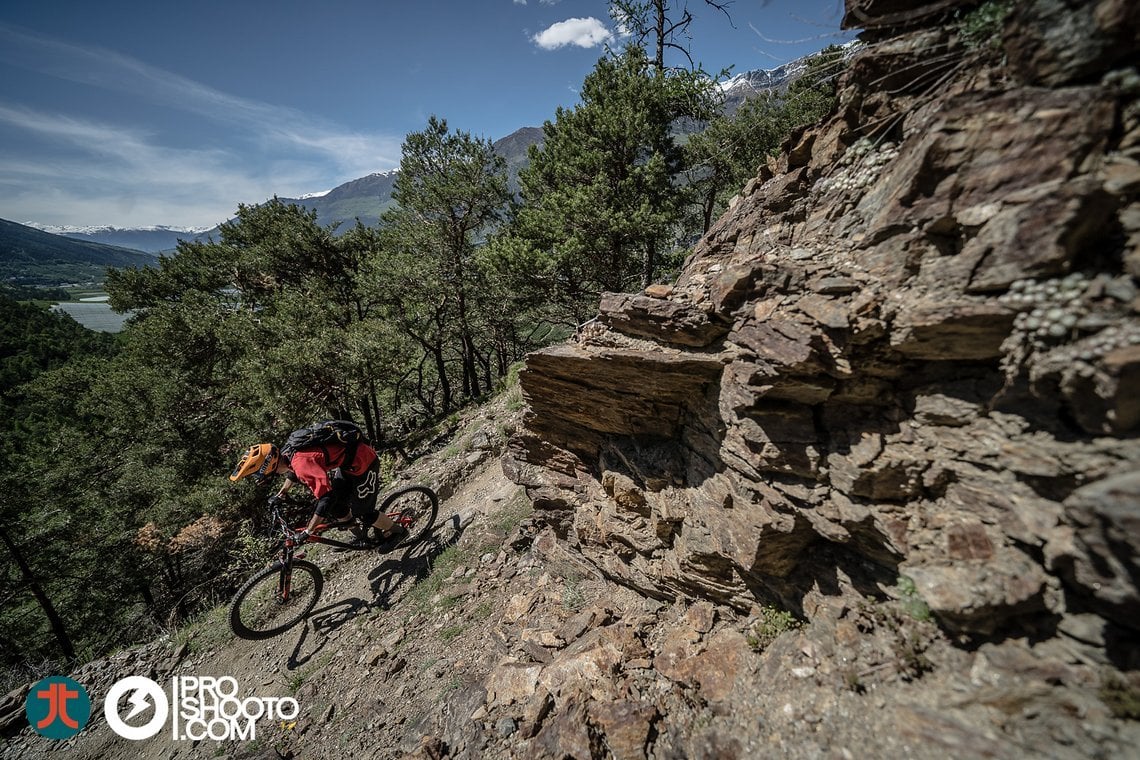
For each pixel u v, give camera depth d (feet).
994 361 7.83
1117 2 6.15
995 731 6.71
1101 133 6.53
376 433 71.61
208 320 62.28
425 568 21.04
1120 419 6.00
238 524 47.19
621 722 10.20
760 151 40.34
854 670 8.64
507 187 62.49
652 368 11.86
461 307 67.46
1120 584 5.85
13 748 17.65
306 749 14.01
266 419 49.75
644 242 43.32
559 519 17.58
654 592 14.32
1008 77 8.02
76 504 57.00
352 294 76.54
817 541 10.53
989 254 7.32
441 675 14.70
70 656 53.06
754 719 9.16
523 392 15.24
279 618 21.08
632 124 38.81
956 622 7.55
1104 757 5.88
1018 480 7.35
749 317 10.43
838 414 9.67
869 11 10.28
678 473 13.07
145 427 58.13
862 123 10.91
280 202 81.05
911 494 8.60
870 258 9.35
